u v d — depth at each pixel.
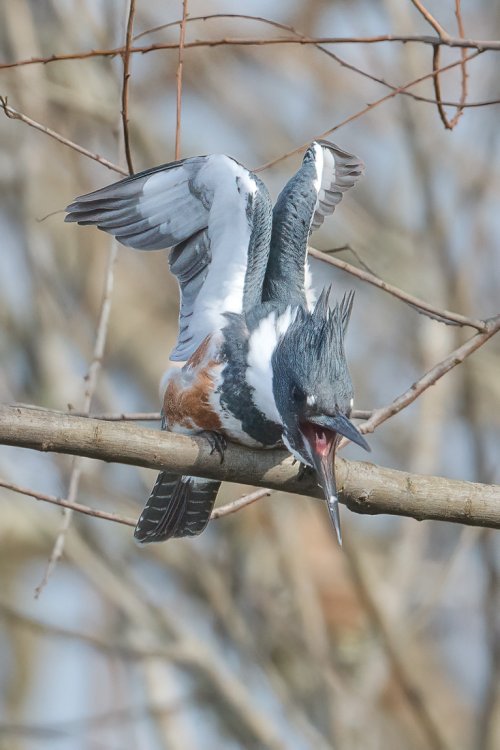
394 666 13.22
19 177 13.02
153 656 12.59
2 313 13.34
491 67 13.73
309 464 7.37
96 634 13.34
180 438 7.31
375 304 14.87
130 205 7.96
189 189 7.97
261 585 13.72
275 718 13.71
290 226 8.36
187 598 14.85
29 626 13.00
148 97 14.88
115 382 15.48
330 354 7.53
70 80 12.77
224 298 8.00
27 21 12.52
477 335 8.28
